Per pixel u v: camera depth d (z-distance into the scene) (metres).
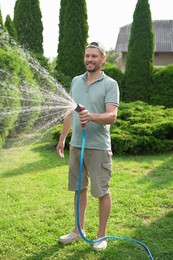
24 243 3.30
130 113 8.23
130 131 7.42
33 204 4.29
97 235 3.26
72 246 3.24
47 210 4.11
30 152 7.22
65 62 12.05
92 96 3.03
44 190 4.85
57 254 3.11
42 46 12.45
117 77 12.07
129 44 11.88
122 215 3.94
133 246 3.25
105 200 3.17
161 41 26.72
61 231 3.54
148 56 11.67
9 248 3.20
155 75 11.68
